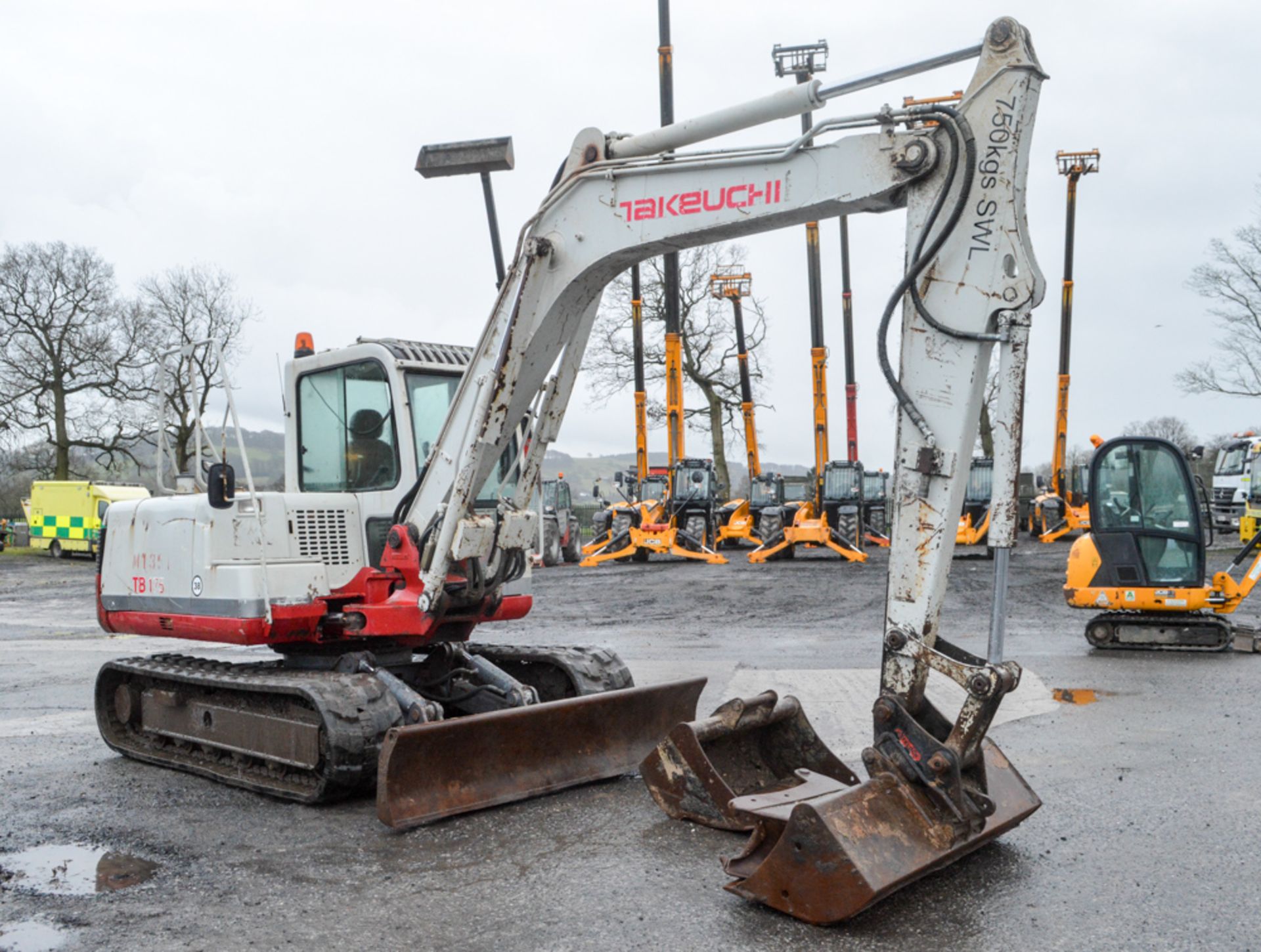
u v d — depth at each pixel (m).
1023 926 3.83
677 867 4.49
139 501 7.03
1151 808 5.25
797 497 30.42
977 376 4.19
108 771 6.45
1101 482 10.82
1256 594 15.65
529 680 6.71
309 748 5.47
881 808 3.95
